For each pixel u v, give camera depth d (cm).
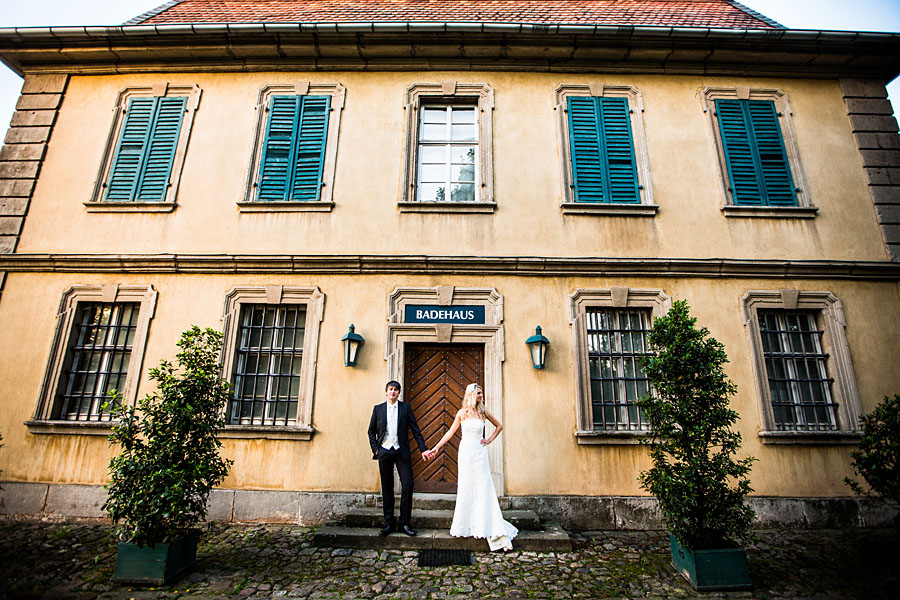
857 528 600
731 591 422
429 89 780
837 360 660
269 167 747
